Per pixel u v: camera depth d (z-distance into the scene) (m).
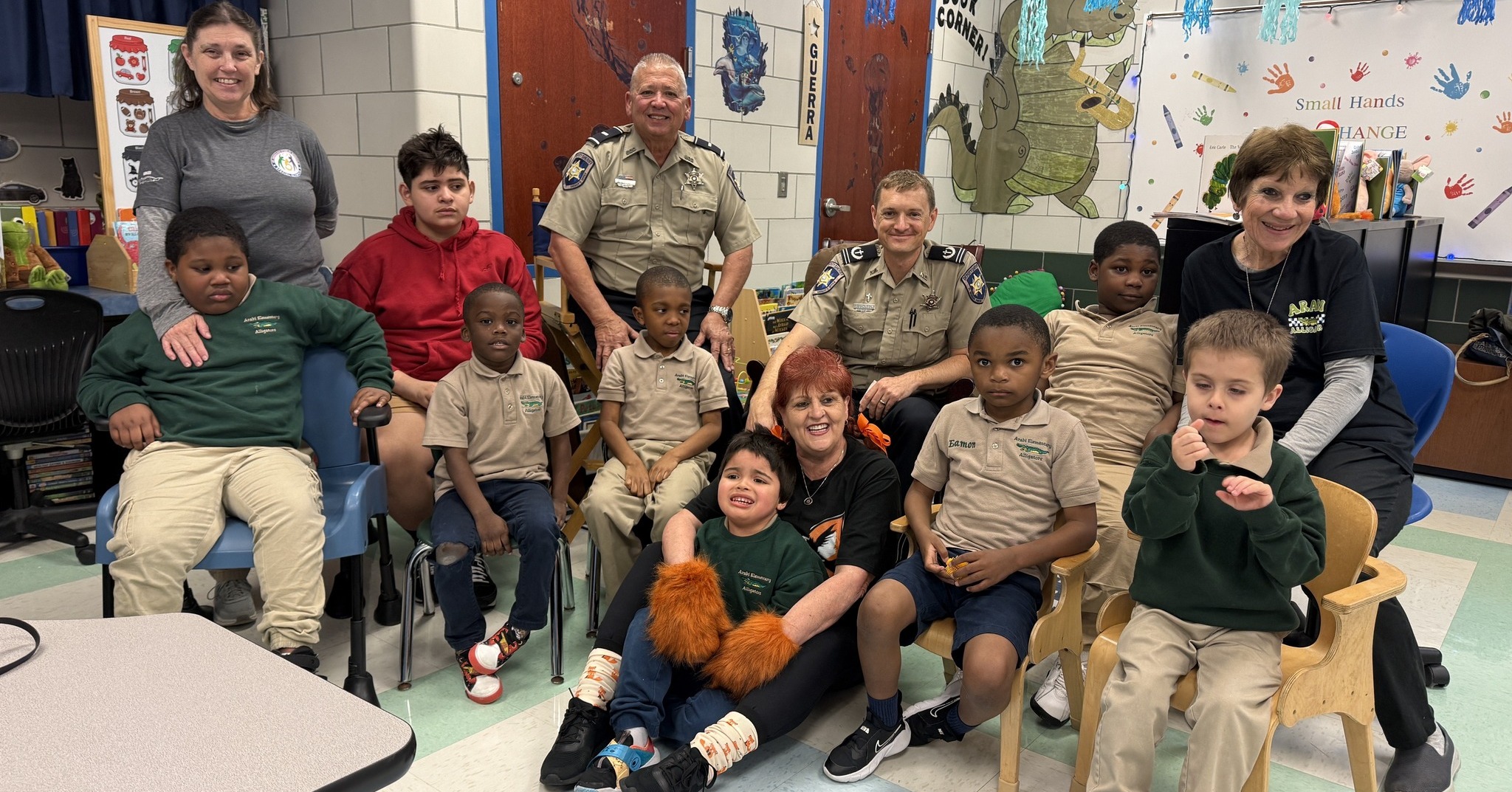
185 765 0.75
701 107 4.29
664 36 4.05
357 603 2.15
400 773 0.79
